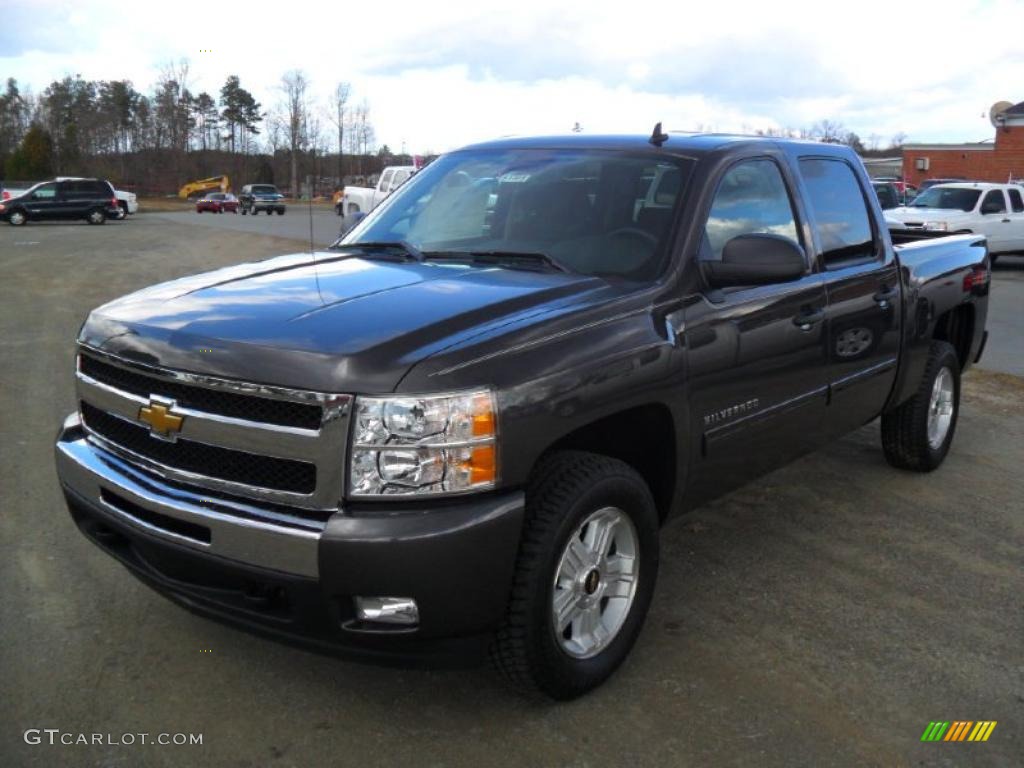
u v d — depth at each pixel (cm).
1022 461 634
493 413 279
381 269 371
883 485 574
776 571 442
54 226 3506
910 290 529
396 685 334
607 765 293
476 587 278
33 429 634
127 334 314
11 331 1033
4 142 9419
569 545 311
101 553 433
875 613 402
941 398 602
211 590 298
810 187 463
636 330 333
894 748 307
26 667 336
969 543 484
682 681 342
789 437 436
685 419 355
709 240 384
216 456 292
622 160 413
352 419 271
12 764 283
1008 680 351
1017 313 1374
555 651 307
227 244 2495
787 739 310
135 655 347
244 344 287
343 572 269
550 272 366
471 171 446
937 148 5253
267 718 312
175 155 8256
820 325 438
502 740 304
